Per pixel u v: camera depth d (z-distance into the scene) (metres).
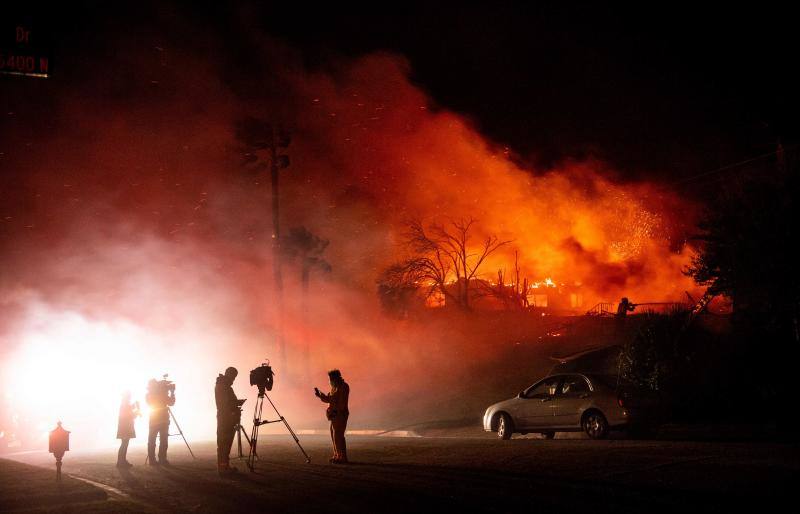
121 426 14.98
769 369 22.30
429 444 18.12
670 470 11.74
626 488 10.16
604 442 17.30
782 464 12.18
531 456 14.20
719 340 23.36
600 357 29.52
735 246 20.47
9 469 13.48
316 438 24.47
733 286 21.00
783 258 19.78
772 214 20.05
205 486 11.69
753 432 19.03
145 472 13.83
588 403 18.95
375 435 29.09
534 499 9.54
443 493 10.16
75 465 15.73
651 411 18.58
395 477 11.81
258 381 14.09
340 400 14.29
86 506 10.11
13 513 9.66
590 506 9.02
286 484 11.52
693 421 21.83
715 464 12.33
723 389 22.52
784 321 21.17
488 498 9.70
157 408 15.35
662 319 23.45
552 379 20.25
